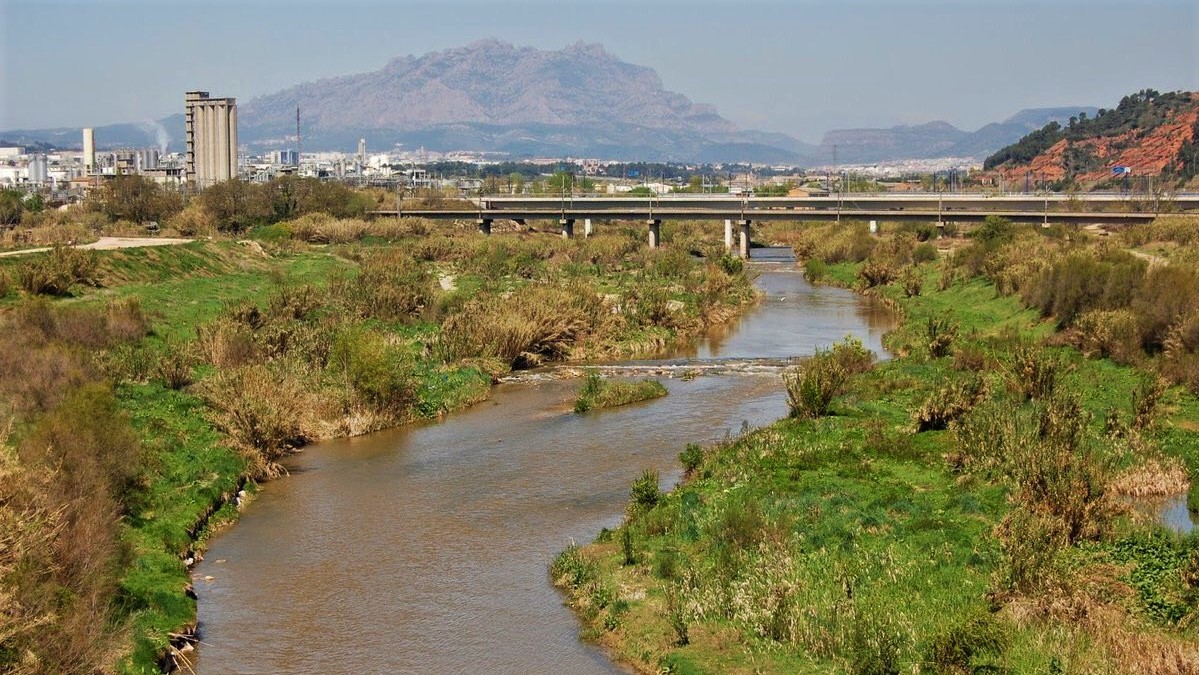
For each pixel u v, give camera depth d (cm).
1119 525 3338
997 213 13062
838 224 14250
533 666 2838
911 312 8631
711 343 7588
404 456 4691
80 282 7325
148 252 8438
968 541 3291
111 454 3616
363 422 5084
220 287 8119
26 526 2639
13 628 2362
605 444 4853
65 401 4044
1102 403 5119
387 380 5259
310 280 8975
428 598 3247
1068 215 12688
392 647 2948
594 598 3145
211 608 3183
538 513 3953
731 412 5425
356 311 7356
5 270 7012
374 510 4000
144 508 3675
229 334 5884
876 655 2594
